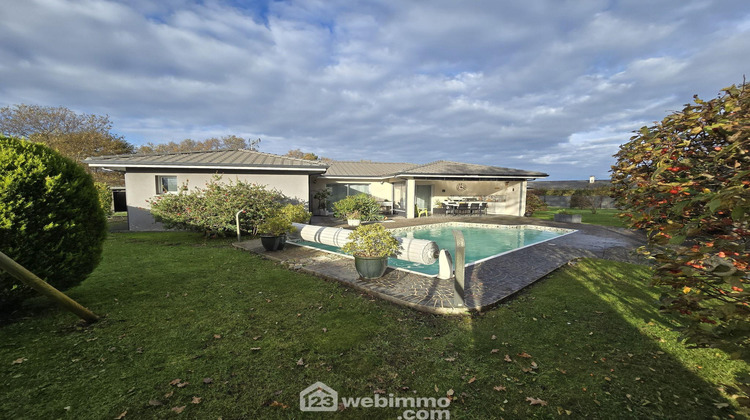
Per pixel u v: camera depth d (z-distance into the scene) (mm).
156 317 4281
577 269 6977
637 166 3229
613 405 2555
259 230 8945
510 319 4301
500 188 22906
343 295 5285
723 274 1458
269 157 15648
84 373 2930
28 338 3562
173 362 3162
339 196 23047
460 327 4062
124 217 20172
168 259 7891
